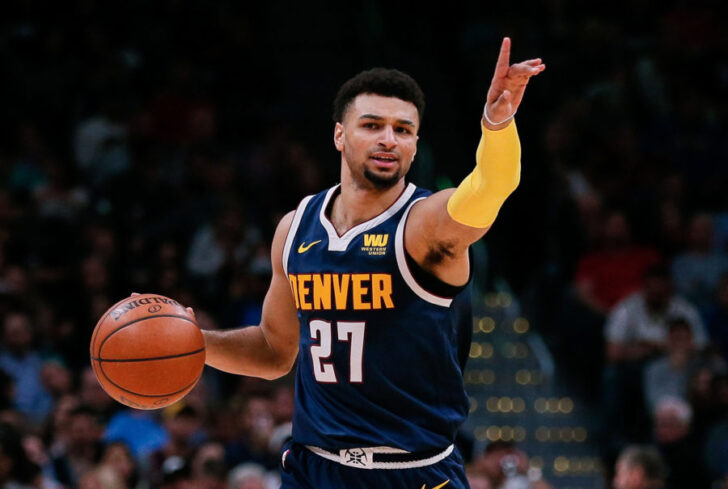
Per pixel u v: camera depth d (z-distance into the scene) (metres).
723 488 14.88
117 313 6.72
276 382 16.86
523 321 21.06
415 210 6.48
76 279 18.28
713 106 23.67
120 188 20.62
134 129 22.03
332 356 6.63
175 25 24.34
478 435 18.86
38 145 21.28
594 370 19.00
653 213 20.44
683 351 16.84
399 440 6.58
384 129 6.51
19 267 18.34
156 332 6.65
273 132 22.61
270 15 26.70
